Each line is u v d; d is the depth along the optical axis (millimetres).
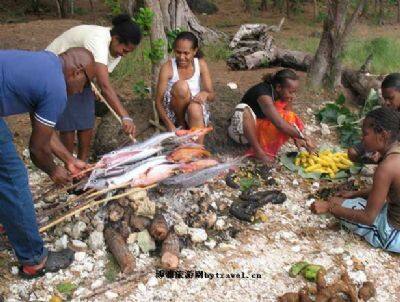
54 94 3057
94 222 3822
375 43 8516
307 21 11516
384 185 3676
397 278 3682
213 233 3998
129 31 4289
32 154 3273
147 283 3473
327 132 5801
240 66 7316
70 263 3594
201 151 4234
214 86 6145
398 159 3643
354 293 3377
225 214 4258
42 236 3854
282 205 4465
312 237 4070
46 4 12578
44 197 4211
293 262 3771
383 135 3727
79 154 4789
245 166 4980
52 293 3371
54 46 4402
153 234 3705
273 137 5062
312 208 4062
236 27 10734
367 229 3980
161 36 5336
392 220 3859
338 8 6250
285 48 8367
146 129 5164
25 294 3361
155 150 4062
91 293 3359
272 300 3416
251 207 4270
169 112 4949
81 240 3820
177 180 3912
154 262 3658
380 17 11172
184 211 4027
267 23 11195
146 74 6707
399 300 3482
